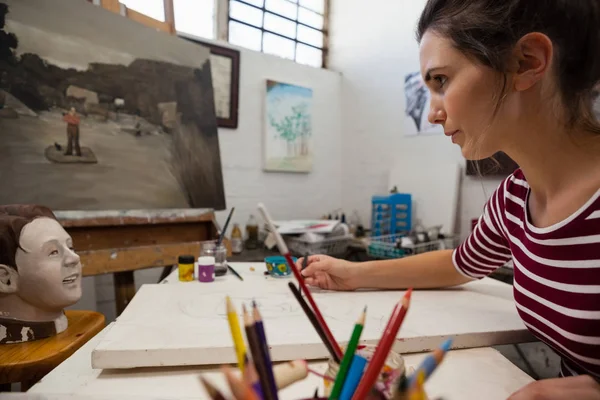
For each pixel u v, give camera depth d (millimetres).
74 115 1406
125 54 1607
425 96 2305
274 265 1057
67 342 783
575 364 596
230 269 1155
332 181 2779
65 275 814
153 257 1398
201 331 620
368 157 2656
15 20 1305
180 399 462
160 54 1743
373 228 2303
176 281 1032
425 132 2320
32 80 1315
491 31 481
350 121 2756
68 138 1372
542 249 572
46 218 831
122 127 1546
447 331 650
